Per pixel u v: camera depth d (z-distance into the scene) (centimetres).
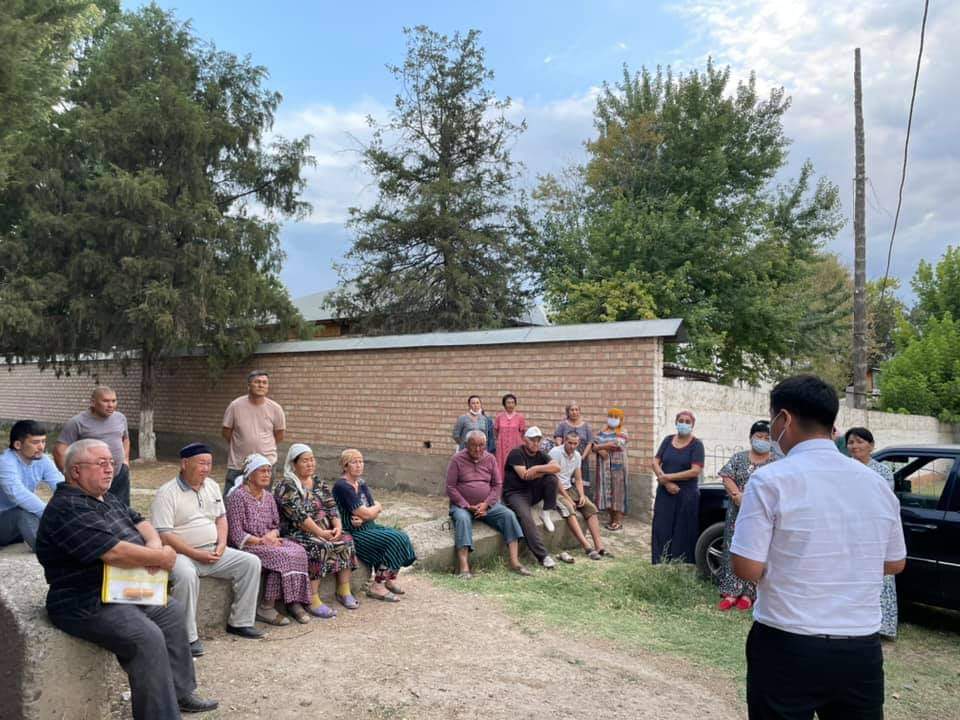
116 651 363
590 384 1134
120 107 1591
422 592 673
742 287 2045
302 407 1541
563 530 895
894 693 504
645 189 2230
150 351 1686
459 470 807
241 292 1658
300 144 1831
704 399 1240
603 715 426
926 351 2636
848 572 252
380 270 2439
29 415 2608
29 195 1551
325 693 433
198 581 511
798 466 260
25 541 639
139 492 1285
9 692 355
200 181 1661
